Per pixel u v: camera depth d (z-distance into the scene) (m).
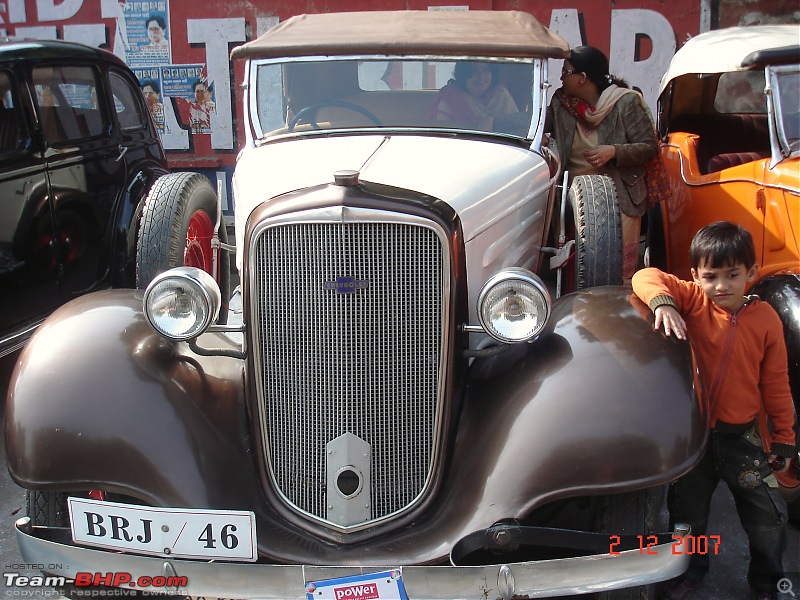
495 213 3.02
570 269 3.77
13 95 4.57
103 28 8.84
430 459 2.56
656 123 6.06
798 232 4.02
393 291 2.47
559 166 3.92
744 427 2.79
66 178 4.97
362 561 2.36
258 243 2.50
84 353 2.54
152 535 2.35
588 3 8.35
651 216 5.73
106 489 2.39
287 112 3.71
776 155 4.25
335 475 2.52
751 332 2.74
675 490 3.04
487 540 2.27
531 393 2.45
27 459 2.40
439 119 3.68
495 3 8.39
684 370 2.42
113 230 5.46
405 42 3.58
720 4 8.26
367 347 2.48
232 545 2.32
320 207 2.42
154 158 6.12
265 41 3.72
